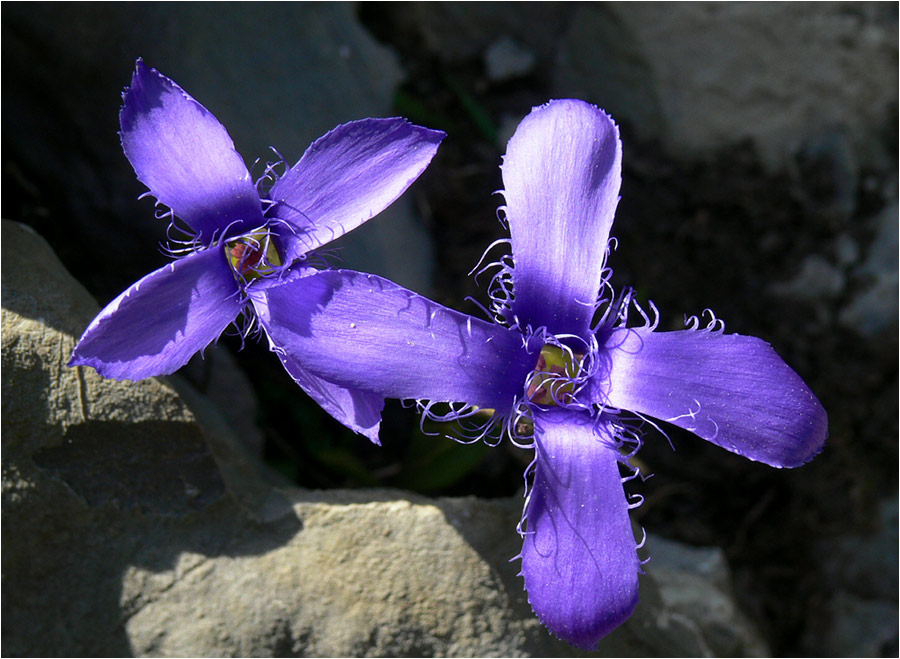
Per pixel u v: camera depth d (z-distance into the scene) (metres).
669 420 0.14
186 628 0.15
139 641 0.15
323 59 0.21
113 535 0.15
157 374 0.14
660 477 0.21
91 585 0.15
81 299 0.16
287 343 0.14
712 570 0.20
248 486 0.16
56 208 0.19
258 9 0.20
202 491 0.16
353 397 0.15
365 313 0.14
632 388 0.15
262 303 0.15
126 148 0.14
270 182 0.20
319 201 0.15
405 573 0.16
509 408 0.15
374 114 0.21
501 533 0.16
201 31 0.19
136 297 0.14
